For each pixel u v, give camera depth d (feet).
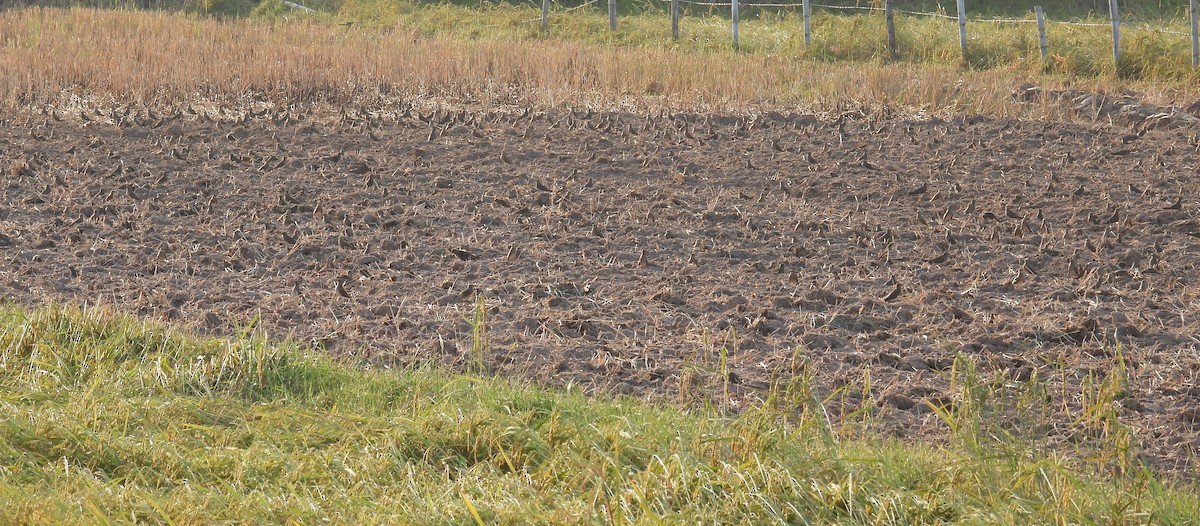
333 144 84.33
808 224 66.90
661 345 48.91
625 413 39.99
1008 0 165.27
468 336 49.16
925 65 124.57
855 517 32.14
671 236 65.00
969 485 34.24
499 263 59.41
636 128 90.89
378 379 42.39
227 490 32.50
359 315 51.49
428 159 80.74
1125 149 86.28
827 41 133.28
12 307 49.37
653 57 117.80
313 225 65.16
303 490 32.76
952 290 56.90
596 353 47.73
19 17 140.97
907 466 35.65
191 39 126.31
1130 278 59.06
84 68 104.27
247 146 83.05
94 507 28.78
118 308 50.90
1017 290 57.21
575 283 56.75
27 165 75.00
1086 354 49.01
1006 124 91.81
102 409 36.94
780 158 82.58
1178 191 75.46
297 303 52.80
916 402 43.80
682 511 31.48
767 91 102.78
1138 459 38.70
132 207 67.36
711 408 41.24
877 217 69.36
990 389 42.68
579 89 103.35
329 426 37.14
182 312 50.85
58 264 56.95
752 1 167.73
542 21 149.28
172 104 96.17
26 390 38.42
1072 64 121.49
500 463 35.24
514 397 40.34
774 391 40.93
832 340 49.65
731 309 53.52
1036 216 69.72
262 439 36.11
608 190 74.59
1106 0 160.56
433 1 167.63
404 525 30.53
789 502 32.14
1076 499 33.45
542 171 78.43
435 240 63.26
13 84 97.50
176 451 34.24
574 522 30.50
